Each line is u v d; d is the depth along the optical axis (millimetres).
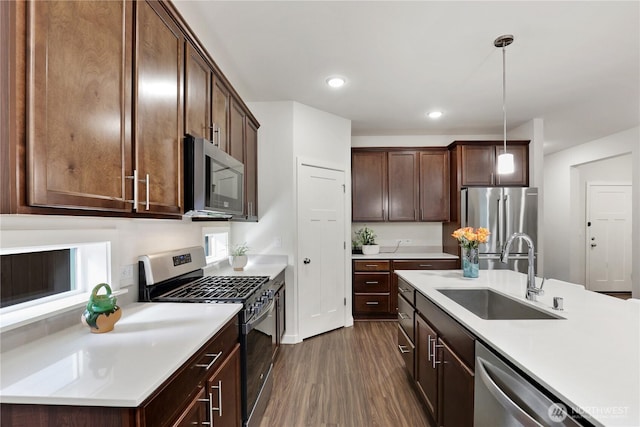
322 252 3656
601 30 2107
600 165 5883
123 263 1689
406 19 2002
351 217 4375
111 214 1188
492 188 3857
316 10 1913
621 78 2836
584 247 5867
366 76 2801
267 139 3391
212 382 1345
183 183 1661
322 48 2346
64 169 925
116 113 1143
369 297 4117
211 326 1392
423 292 2074
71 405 843
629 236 5852
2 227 1084
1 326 1092
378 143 4793
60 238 1289
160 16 1427
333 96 3252
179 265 2131
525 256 3805
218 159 1879
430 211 4387
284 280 3270
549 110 3641
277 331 2855
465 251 2553
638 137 4223
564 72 2711
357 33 2156
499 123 4160
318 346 3266
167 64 1492
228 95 2381
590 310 1615
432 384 1923
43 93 857
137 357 1071
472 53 2410
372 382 2543
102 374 951
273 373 2686
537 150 3963
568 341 1192
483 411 1284
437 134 4695
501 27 2084
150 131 1347
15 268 1227
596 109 3613
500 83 2949
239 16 1965
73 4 955
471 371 1403
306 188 3488
